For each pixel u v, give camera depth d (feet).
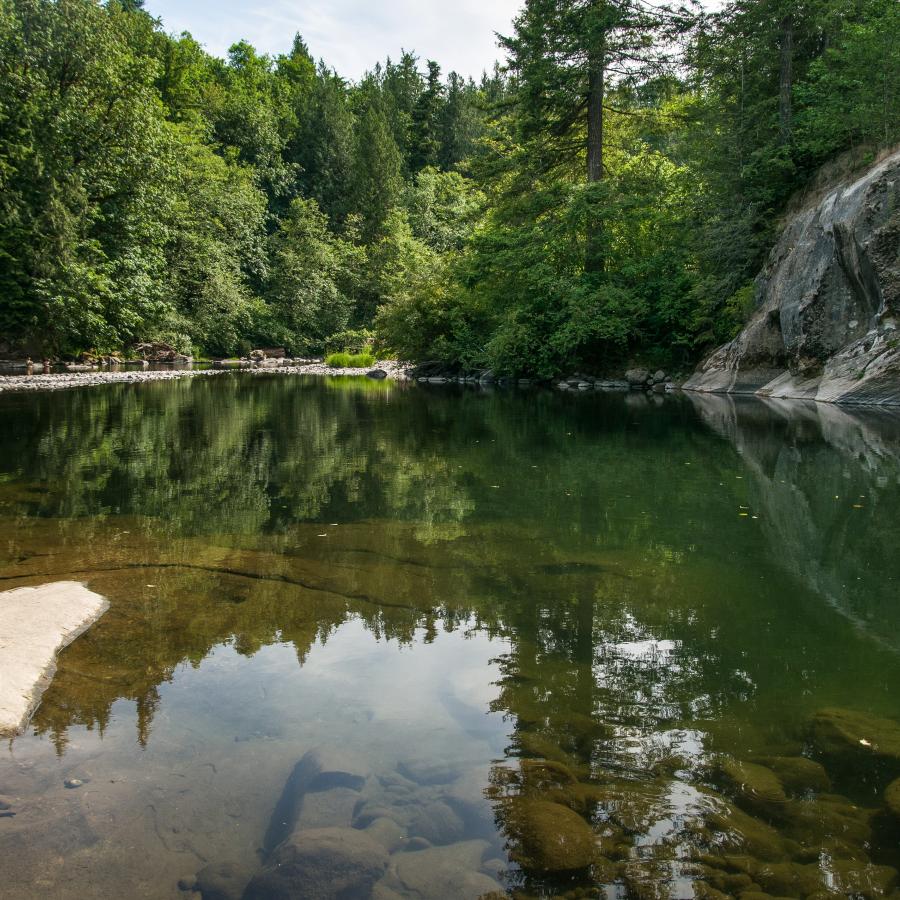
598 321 68.44
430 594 12.64
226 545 15.87
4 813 6.55
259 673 9.53
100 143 85.40
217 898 5.49
